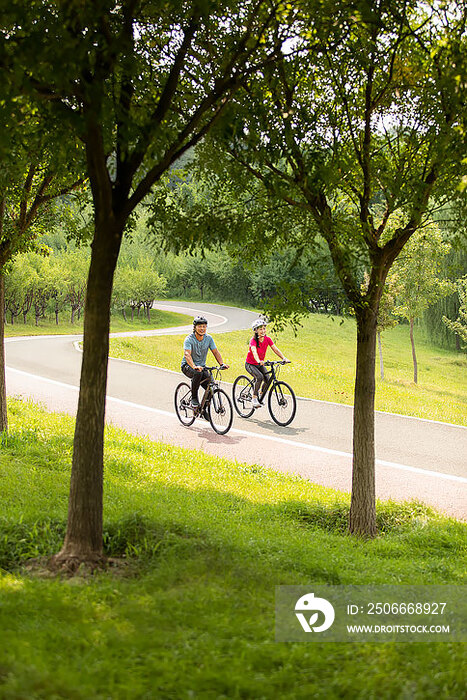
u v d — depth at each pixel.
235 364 27.38
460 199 6.48
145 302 78.25
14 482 7.53
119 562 5.07
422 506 8.87
